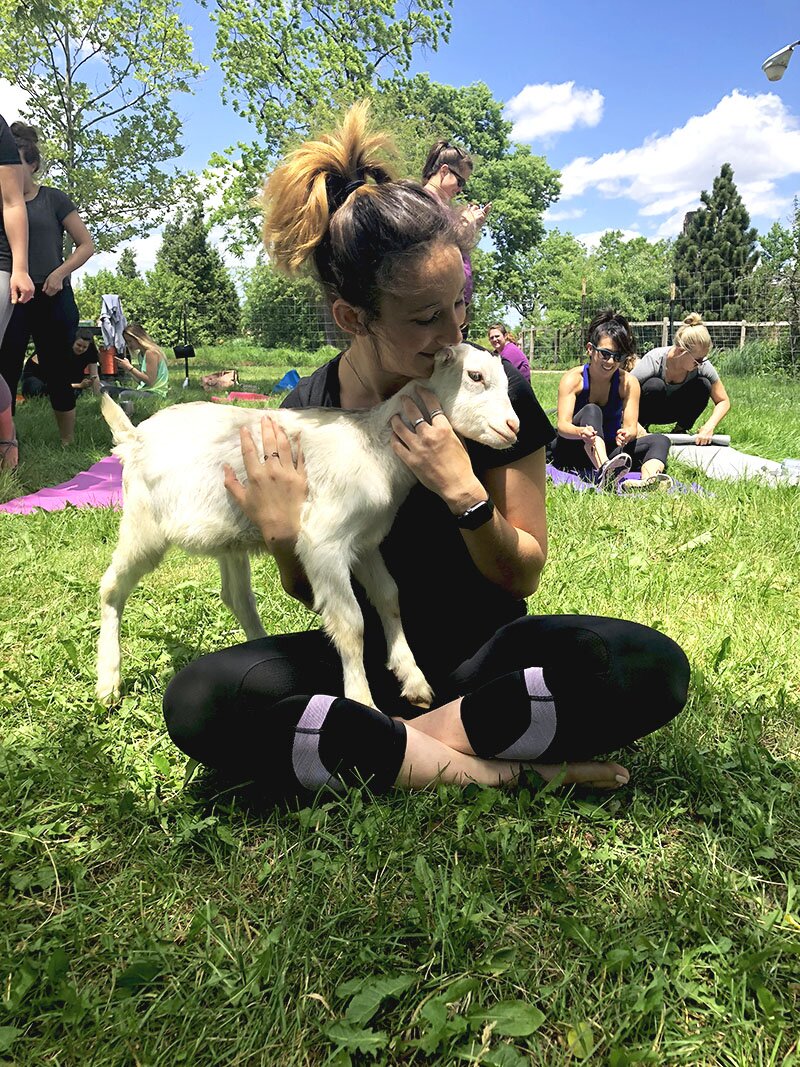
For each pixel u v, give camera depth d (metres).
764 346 18.00
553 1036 1.41
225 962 1.54
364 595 2.34
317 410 2.28
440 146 4.59
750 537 4.42
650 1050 1.34
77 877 1.78
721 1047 1.36
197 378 19.31
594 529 4.69
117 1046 1.37
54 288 6.85
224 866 1.83
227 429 2.39
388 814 1.91
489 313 49.34
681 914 1.64
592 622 1.89
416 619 2.28
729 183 49.88
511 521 2.13
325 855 1.80
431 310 1.81
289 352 32.78
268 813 2.03
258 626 2.82
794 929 1.62
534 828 1.93
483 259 46.12
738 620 3.27
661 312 48.12
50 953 1.55
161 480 2.46
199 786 2.15
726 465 6.69
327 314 2.27
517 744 1.94
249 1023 1.41
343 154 1.94
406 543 2.23
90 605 3.54
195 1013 1.42
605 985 1.49
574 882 1.76
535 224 53.09
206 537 2.40
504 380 2.02
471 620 2.25
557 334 31.14
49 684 2.77
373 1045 1.33
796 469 6.45
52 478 6.38
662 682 1.85
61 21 21.81
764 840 1.89
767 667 2.81
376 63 26.34
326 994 1.48
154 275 42.28
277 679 1.92
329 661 2.15
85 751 2.26
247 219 24.38
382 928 1.60
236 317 44.22
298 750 1.90
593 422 6.19
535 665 1.91
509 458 2.08
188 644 3.10
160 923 1.67
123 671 2.87
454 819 1.93
